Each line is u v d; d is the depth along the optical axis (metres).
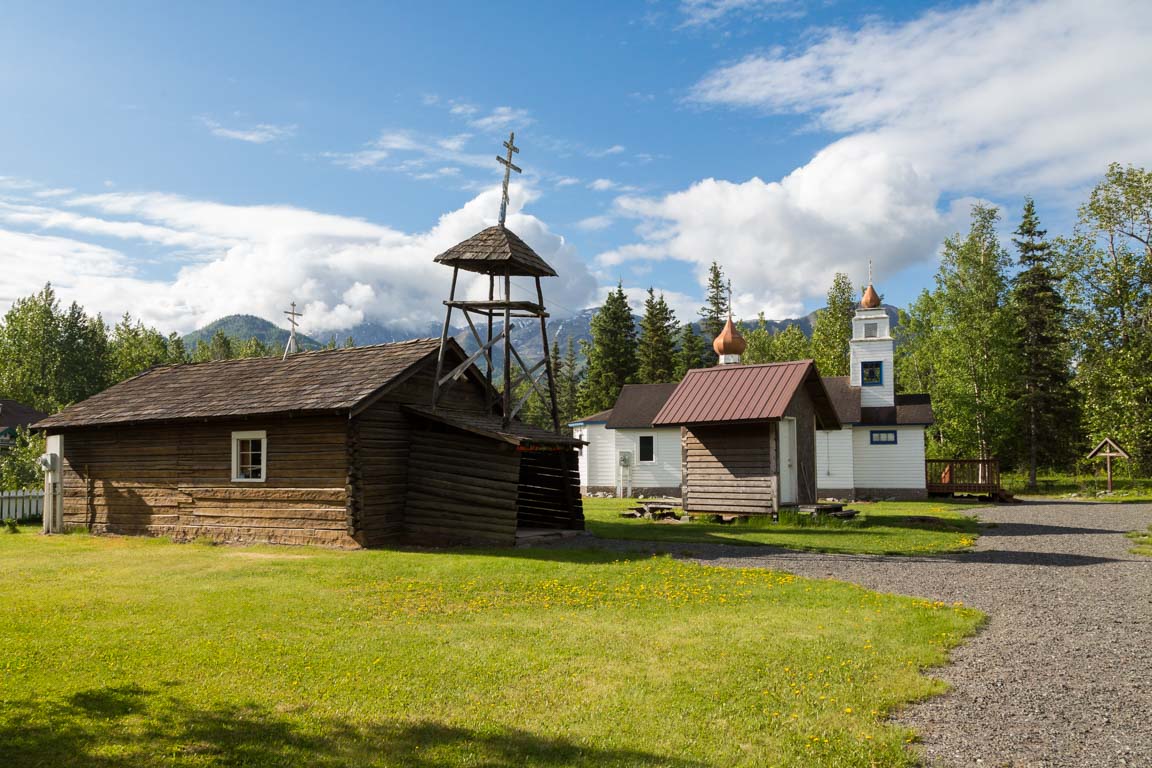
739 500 23.03
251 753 5.78
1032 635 9.12
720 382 24.05
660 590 11.86
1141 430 38.72
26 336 72.00
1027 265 50.81
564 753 5.80
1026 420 48.03
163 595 11.57
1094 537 19.17
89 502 21.20
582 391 75.12
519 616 10.14
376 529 17.66
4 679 7.41
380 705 6.77
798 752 5.81
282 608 10.61
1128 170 42.81
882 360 36.81
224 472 18.95
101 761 5.65
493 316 21.19
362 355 20.44
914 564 14.68
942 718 6.50
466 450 18.03
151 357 77.12
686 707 6.72
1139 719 6.39
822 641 8.73
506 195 20.70
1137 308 42.38
